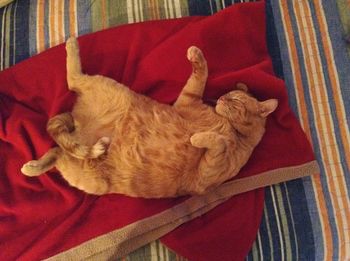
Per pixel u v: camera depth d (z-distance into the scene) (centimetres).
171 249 101
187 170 94
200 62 95
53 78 110
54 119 94
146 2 118
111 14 118
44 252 99
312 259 103
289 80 114
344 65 114
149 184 93
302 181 107
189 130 94
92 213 103
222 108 95
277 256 102
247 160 103
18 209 103
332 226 104
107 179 93
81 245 100
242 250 101
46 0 119
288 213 105
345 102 112
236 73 106
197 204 103
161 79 109
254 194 105
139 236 101
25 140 105
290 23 117
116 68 112
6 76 110
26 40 116
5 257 100
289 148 108
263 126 102
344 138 110
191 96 98
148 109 94
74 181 94
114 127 94
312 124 111
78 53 99
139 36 112
